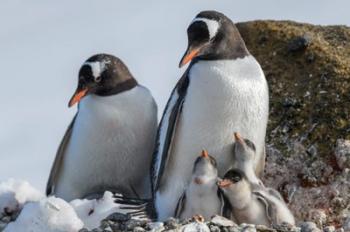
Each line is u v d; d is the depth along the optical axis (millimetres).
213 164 13500
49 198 13875
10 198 15141
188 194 13492
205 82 13828
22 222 13695
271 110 16969
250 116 13953
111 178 15672
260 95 13977
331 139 16094
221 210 13430
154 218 14531
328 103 16594
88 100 15398
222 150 14086
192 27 13953
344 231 14023
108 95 15320
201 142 14023
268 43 18266
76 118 15664
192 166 14172
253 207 13336
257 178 13883
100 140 15367
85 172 15625
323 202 15344
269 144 16469
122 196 15258
